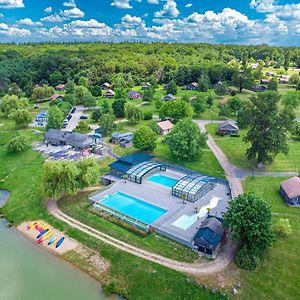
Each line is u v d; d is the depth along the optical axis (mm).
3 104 165250
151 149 110875
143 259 59312
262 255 58812
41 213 77188
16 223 75562
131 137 121875
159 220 70312
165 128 134125
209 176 87750
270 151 91625
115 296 53219
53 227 71750
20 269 59406
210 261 58125
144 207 76312
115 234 67438
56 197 79000
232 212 58125
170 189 85125
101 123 132375
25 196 86125
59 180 79312
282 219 65875
